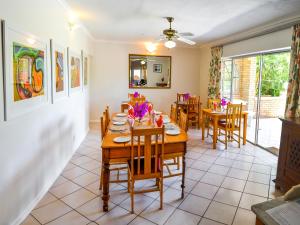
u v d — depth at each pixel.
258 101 4.52
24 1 2.04
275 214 0.95
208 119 5.16
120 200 2.51
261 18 3.58
